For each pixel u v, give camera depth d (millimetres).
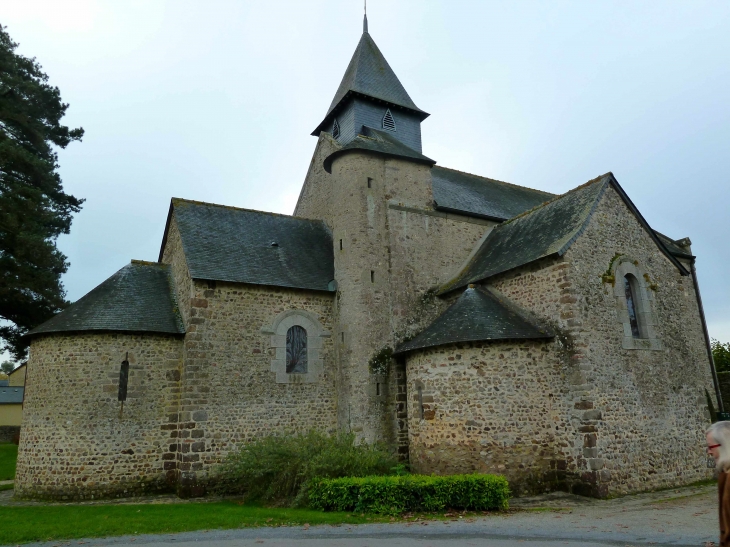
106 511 10656
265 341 15227
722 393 21641
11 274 18562
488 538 7805
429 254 17703
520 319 13977
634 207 15336
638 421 13266
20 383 45469
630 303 14641
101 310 14383
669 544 7297
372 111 21406
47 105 22062
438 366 13664
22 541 8109
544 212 16531
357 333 15805
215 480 13641
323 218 20031
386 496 9930
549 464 12789
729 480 3867
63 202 22625
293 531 8516
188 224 16422
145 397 14023
